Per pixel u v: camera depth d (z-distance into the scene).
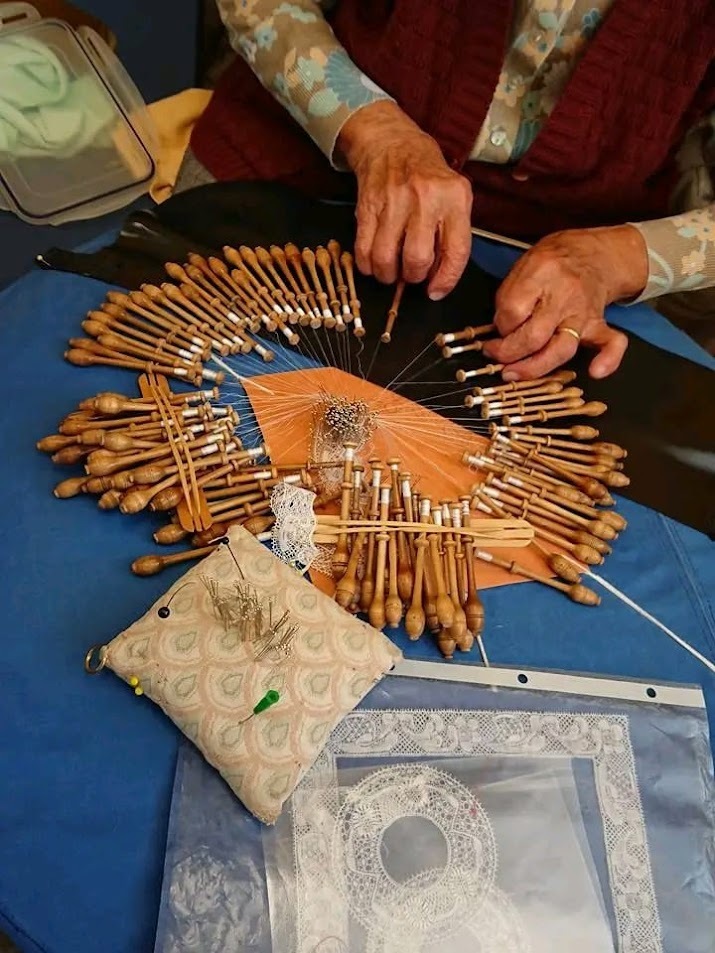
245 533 0.90
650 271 1.18
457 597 0.92
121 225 1.19
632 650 0.95
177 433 0.97
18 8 1.74
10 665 0.83
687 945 0.79
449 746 0.84
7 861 0.74
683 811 0.86
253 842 0.77
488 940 0.76
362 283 1.19
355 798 0.80
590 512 1.03
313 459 1.00
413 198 1.11
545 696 0.89
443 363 1.13
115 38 1.92
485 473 1.05
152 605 0.87
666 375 1.18
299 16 1.23
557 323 1.11
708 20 1.14
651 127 1.24
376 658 0.84
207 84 2.02
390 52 1.27
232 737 0.78
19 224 1.65
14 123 1.63
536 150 1.27
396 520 0.97
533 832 0.81
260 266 1.17
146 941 0.73
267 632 0.83
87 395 1.01
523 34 1.19
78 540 0.91
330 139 1.22
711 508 1.08
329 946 0.74
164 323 1.07
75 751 0.79
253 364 1.08
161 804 0.79
